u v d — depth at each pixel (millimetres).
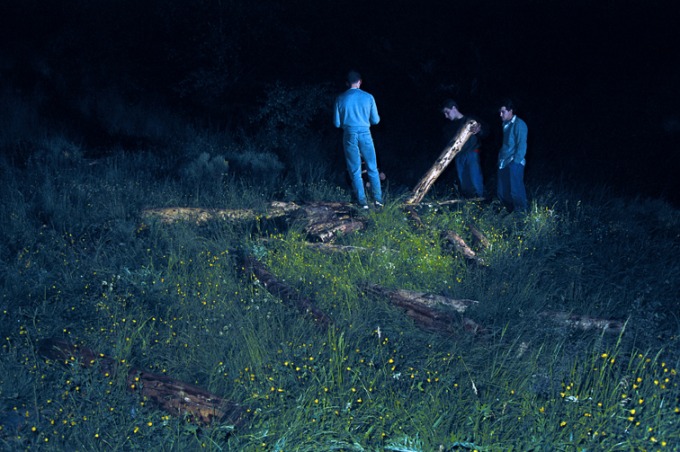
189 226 7797
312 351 4742
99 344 4938
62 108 11438
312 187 9883
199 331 5152
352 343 4898
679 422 3861
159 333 5242
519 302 5656
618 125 11719
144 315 5504
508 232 7883
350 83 8547
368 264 6562
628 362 4652
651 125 11602
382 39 12930
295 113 11367
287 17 13016
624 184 10695
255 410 4082
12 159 9641
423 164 11258
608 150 11352
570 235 7582
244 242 7129
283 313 5406
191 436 3967
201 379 4645
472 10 13109
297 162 10961
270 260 6543
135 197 8758
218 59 11898
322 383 4359
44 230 7449
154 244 7125
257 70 12586
